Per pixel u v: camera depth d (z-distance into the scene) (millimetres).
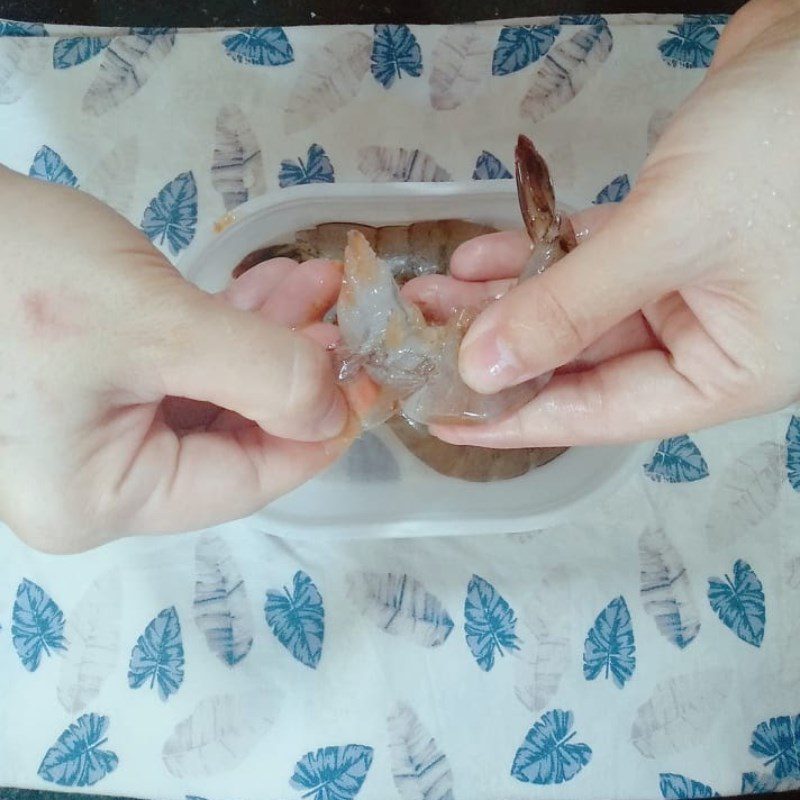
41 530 232
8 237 216
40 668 345
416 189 326
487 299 307
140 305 217
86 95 365
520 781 343
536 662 349
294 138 366
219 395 223
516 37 370
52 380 215
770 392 254
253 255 343
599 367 285
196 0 379
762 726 347
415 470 352
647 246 226
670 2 379
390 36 371
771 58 226
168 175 362
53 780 340
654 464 357
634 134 365
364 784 341
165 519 250
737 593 352
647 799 343
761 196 223
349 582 352
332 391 238
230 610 349
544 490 342
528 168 278
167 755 341
